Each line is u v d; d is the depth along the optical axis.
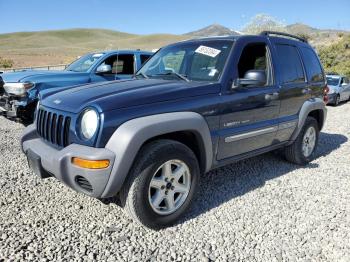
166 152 3.03
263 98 4.01
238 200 3.84
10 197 3.72
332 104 14.57
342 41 30.88
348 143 6.78
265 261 2.73
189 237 3.06
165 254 2.80
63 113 3.05
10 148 5.63
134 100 2.96
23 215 3.34
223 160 3.73
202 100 3.34
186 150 3.21
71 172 2.82
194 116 3.21
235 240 3.03
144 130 2.81
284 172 4.82
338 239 3.07
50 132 3.22
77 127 2.90
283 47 4.62
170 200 3.19
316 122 5.30
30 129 3.63
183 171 3.24
